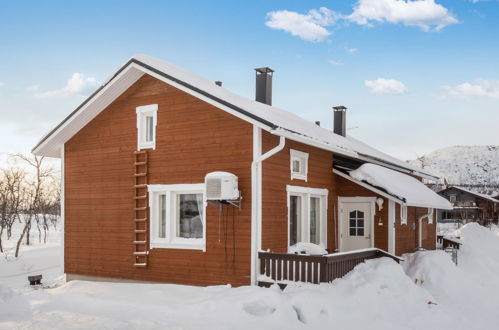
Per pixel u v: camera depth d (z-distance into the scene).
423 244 19.47
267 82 16.44
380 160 16.95
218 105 11.66
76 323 8.42
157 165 12.89
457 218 59.25
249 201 11.48
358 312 9.96
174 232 12.65
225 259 11.72
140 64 12.68
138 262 13.01
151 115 13.26
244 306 9.56
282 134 11.05
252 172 11.48
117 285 12.59
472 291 13.37
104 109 13.89
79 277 14.03
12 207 41.47
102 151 13.85
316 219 14.76
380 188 14.80
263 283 11.11
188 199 12.61
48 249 29.05
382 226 15.37
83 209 14.07
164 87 12.94
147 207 12.99
